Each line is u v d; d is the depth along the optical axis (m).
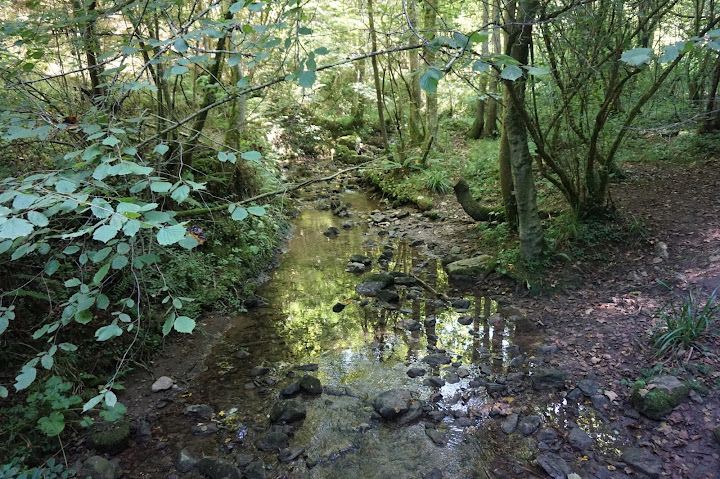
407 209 11.82
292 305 6.67
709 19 6.04
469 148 15.48
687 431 3.64
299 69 2.36
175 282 5.80
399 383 4.72
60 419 3.52
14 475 3.27
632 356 4.63
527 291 6.49
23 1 5.56
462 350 5.30
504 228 8.27
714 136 9.87
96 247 4.55
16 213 1.96
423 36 2.70
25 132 2.42
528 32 5.69
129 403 4.34
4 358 3.99
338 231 10.41
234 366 5.08
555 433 3.86
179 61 2.54
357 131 19.27
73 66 5.14
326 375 4.90
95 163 2.51
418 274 7.75
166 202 5.74
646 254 6.62
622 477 3.37
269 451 3.80
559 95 6.85
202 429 4.03
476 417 4.15
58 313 4.36
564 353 4.98
